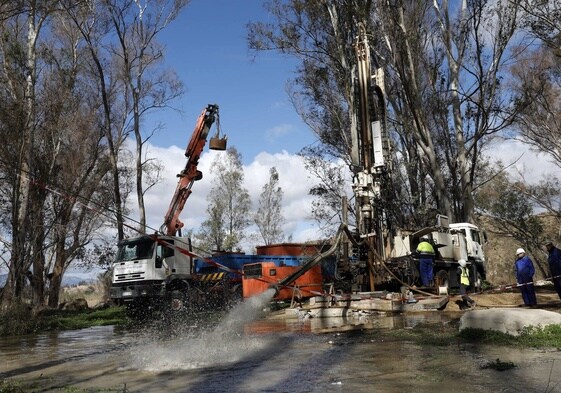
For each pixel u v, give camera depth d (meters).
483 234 23.69
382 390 5.88
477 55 28.44
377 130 17.16
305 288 20.25
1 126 20.31
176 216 22.42
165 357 9.05
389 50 28.50
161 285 19.75
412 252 17.72
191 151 22.94
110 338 13.38
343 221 16.80
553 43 27.52
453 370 6.79
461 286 16.41
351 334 10.98
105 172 33.81
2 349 11.79
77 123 30.91
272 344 10.05
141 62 34.97
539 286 27.78
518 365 6.89
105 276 33.78
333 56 31.16
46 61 29.23
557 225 45.75
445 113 30.75
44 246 28.25
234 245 55.75
